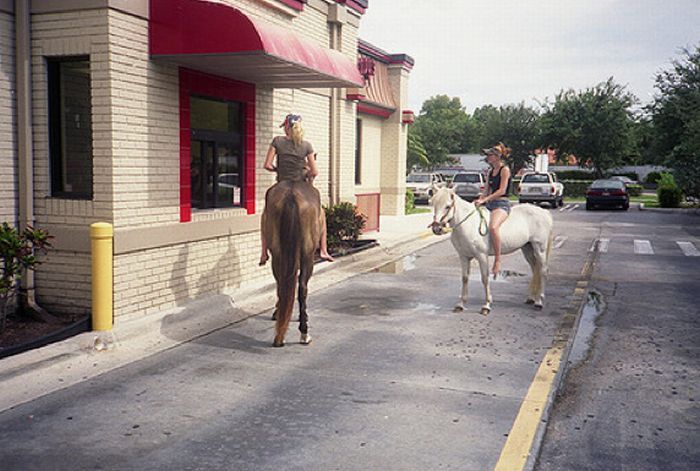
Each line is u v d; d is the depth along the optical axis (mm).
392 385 6266
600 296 10977
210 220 9422
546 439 5164
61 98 7965
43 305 8023
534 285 9922
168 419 5391
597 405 5922
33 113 7836
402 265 14023
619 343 8016
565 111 54031
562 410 5801
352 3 14906
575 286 11773
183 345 7523
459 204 9102
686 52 33250
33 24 7730
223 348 7434
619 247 17859
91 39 7520
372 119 23234
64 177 8039
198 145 9430
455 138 85938
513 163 61250
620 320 9242
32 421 5301
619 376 6742
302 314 7605
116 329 7504
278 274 7371
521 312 9523
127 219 7879
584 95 53875
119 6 7535
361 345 7652
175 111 8633
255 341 7754
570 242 19062
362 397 5941
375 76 22891
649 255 16219
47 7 7613
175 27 7926
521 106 61969
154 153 8281
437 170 70188
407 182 39062
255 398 5895
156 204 8359
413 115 24906
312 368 6766
